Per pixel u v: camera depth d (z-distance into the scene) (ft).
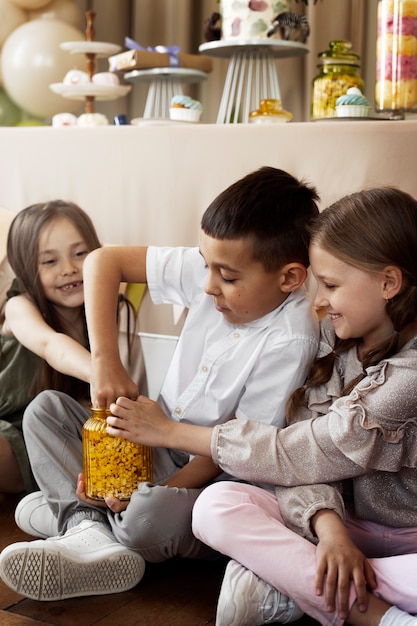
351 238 3.50
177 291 4.46
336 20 8.45
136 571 3.71
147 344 5.31
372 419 3.39
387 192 3.62
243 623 3.31
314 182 4.97
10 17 7.87
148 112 7.16
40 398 4.23
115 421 3.71
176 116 6.00
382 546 3.60
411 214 3.58
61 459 4.13
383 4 5.52
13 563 3.44
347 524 3.66
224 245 3.77
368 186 4.84
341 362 3.81
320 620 3.28
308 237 3.87
